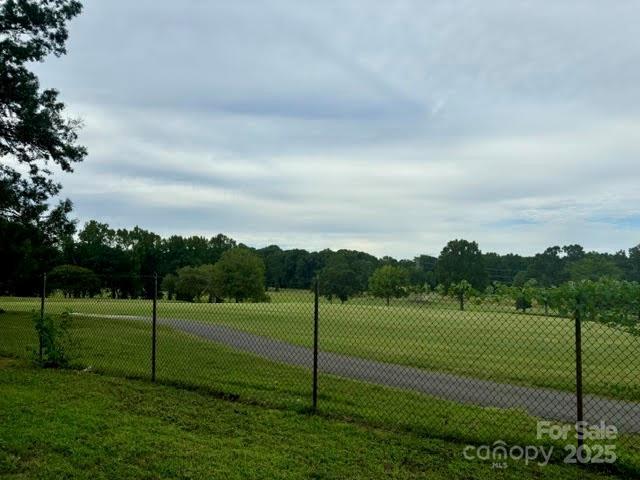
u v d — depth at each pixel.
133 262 95.00
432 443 6.29
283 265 91.44
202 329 22.84
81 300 43.06
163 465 5.29
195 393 8.65
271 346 17.44
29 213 24.98
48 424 6.48
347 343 19.28
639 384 11.74
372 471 5.29
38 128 21.81
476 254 74.06
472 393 10.49
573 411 8.98
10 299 41.81
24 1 21.36
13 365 10.99
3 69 20.03
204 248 118.88
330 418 7.28
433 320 21.30
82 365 11.00
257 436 6.34
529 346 18.80
